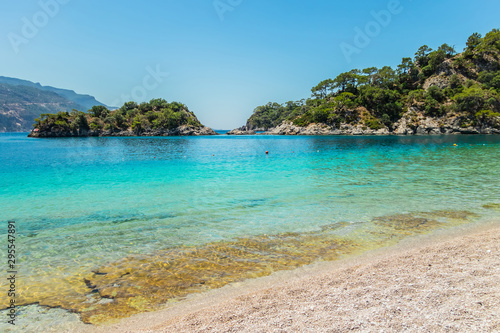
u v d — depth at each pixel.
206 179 21.72
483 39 147.25
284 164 30.67
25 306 6.29
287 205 14.23
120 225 11.60
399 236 9.95
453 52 153.38
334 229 10.76
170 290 6.82
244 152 48.41
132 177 22.84
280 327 4.77
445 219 11.59
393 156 37.16
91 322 5.70
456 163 28.52
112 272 7.77
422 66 158.88
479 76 128.25
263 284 6.95
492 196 15.09
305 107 181.00
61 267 8.11
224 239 9.98
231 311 5.56
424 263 7.32
